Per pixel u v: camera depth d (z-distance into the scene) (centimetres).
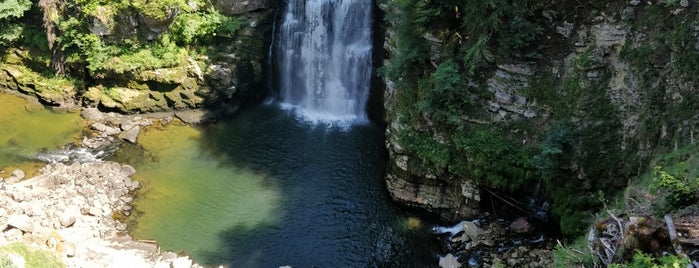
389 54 2509
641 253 960
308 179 2398
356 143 2652
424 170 2114
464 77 2005
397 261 1956
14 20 2814
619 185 1762
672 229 1019
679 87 1625
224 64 2811
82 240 1938
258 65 2925
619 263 1064
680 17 1658
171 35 2748
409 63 2123
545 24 1914
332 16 2797
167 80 2733
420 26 2094
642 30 1747
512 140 1964
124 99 2766
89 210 2111
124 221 2122
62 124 2709
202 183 2366
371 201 2255
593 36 1844
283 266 1919
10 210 1989
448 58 2006
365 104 2844
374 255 1984
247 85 2920
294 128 2789
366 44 2753
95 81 2819
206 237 2061
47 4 2708
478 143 1984
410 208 2188
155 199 2253
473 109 2028
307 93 2983
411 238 2055
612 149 1786
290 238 2064
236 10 2817
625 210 1371
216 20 2769
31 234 1811
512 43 1889
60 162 2431
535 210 1978
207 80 2809
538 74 1934
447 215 2112
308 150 2600
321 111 2964
